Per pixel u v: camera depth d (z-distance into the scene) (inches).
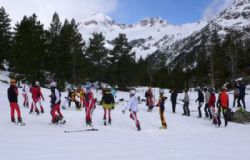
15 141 454.6
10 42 2308.1
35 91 806.5
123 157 376.8
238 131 673.6
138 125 642.2
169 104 1385.3
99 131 606.5
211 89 853.8
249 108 1194.6
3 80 1920.5
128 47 2647.6
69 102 1046.4
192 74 4062.5
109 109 708.7
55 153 387.5
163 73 3949.3
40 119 724.0
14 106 627.2
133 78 2642.7
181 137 568.7
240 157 390.6
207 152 419.8
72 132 576.4
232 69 2935.5
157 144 482.6
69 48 2285.9
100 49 2541.8
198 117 912.3
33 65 2032.5
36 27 2279.8
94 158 367.2
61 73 2255.2
